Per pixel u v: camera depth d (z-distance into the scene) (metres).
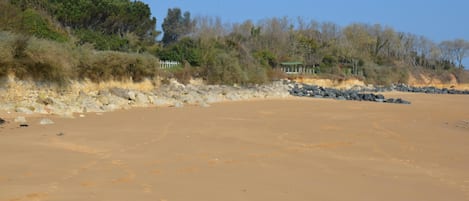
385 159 15.55
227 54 57.56
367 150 17.25
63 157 13.13
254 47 84.31
